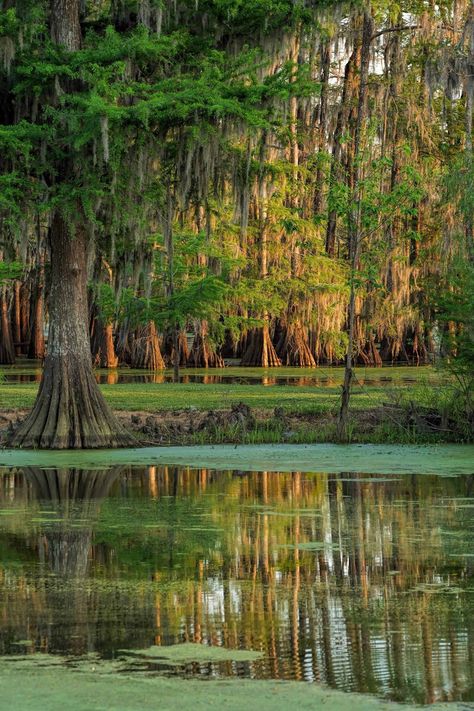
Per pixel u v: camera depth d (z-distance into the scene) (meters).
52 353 20.50
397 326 53.38
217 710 6.30
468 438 21.64
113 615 8.42
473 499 14.21
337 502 13.97
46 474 16.84
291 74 20.05
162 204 21.34
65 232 20.38
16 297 69.31
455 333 22.86
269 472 17.05
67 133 19.52
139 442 20.83
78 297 20.56
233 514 13.09
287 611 8.54
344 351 54.06
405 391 26.00
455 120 58.41
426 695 6.58
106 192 19.77
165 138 20.03
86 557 10.52
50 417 20.31
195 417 24.73
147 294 22.05
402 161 53.16
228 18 20.23
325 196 21.84
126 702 6.44
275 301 52.19
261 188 21.16
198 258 49.72
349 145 52.50
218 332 52.56
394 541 11.29
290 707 6.36
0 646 7.61
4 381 38.41
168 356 57.34
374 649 7.54
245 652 7.47
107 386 36.03
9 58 19.08
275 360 56.94
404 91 55.12
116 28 21.38
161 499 14.29
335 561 10.35
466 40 43.59
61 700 6.47
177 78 20.20
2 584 9.44
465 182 25.03
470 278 21.92
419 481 16.00
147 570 9.97
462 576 9.73
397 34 53.69
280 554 10.64
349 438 21.64
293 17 20.61
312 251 53.97
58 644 7.66
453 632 7.93
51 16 20.36
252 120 19.17
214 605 8.74
